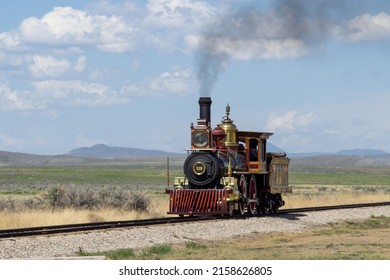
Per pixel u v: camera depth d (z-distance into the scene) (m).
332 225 80.81
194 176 77.06
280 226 74.62
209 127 77.56
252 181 84.00
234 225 69.88
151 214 86.94
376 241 63.41
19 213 75.69
